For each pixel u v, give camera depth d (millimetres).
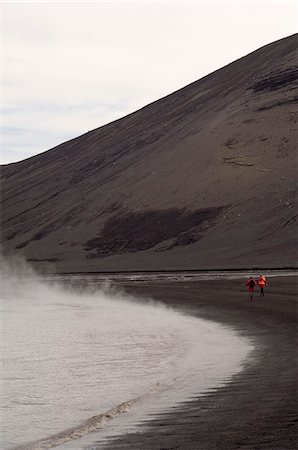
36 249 178625
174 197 163250
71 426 15562
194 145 180125
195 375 20641
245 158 162750
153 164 187625
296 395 16641
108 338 32000
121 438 13938
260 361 22453
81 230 175625
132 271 125625
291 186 145250
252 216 140625
